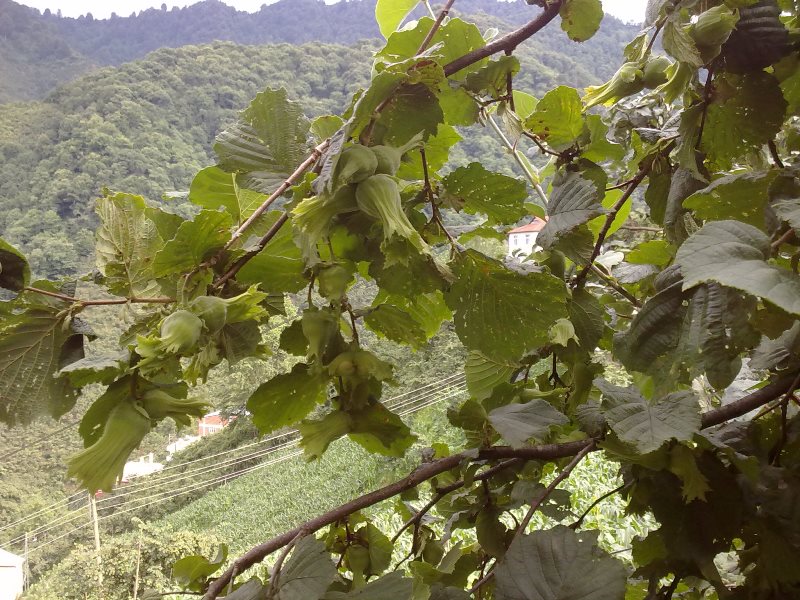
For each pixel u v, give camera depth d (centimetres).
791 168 101
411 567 132
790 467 118
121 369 90
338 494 1434
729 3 121
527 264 130
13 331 98
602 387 123
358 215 101
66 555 1492
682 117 136
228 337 99
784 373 119
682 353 98
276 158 127
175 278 97
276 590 97
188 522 1535
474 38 136
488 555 156
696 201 110
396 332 113
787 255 127
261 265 104
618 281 201
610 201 196
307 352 102
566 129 158
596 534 101
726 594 113
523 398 149
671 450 116
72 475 84
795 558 110
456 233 149
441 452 152
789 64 131
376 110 104
